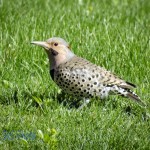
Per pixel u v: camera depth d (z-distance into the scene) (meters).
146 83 14.26
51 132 11.09
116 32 17.06
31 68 14.67
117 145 10.98
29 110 12.56
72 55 13.05
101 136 11.28
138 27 18.58
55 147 10.77
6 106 12.75
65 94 13.49
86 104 12.91
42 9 19.67
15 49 15.41
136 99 12.70
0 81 13.99
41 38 16.48
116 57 15.25
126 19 19.31
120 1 22.61
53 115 12.32
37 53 15.38
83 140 11.08
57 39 12.98
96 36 16.64
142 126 12.01
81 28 17.30
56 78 12.88
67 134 11.41
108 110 12.74
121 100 13.30
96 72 12.70
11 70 14.41
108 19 18.61
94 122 12.02
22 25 17.19
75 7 20.19
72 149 10.83
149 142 11.09
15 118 12.09
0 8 18.72
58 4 20.66
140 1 23.22
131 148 10.94
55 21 17.92
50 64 13.04
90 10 19.89
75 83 12.66
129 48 15.80
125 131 11.58
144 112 12.77
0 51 15.36
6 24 17.14
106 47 15.78
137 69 14.71
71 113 12.43
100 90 12.74
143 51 15.83
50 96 13.40
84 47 15.83
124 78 14.55
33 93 13.38
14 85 13.75
